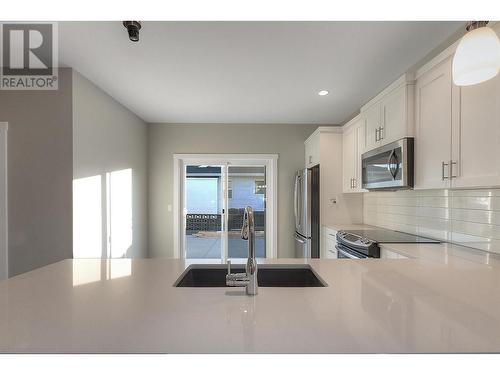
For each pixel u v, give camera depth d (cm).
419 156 224
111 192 359
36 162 280
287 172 496
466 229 220
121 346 76
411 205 294
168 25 206
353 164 362
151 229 487
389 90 258
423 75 219
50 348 75
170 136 489
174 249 488
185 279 157
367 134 312
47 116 279
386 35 221
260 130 495
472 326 86
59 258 281
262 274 171
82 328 85
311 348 75
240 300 108
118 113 378
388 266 161
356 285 125
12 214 282
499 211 190
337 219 407
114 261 181
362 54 250
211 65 272
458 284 126
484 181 162
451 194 237
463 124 178
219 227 510
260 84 318
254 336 81
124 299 110
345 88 329
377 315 94
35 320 91
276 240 495
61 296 113
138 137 449
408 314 94
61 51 246
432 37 224
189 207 508
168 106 396
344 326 86
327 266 162
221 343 77
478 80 121
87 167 305
